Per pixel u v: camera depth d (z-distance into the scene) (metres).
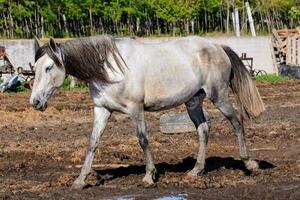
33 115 19.78
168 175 11.97
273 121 18.08
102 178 11.72
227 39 35.44
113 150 14.27
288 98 23.89
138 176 12.01
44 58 10.70
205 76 11.73
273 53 35.34
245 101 12.12
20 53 32.06
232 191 10.95
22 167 12.93
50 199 10.48
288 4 40.84
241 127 12.14
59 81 10.80
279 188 11.09
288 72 32.66
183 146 14.75
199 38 11.94
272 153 14.00
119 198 10.48
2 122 18.58
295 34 35.16
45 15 35.47
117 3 36.72
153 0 37.44
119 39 11.13
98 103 11.02
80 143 15.23
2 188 11.27
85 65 10.68
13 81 26.91
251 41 35.56
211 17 39.66
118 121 18.34
